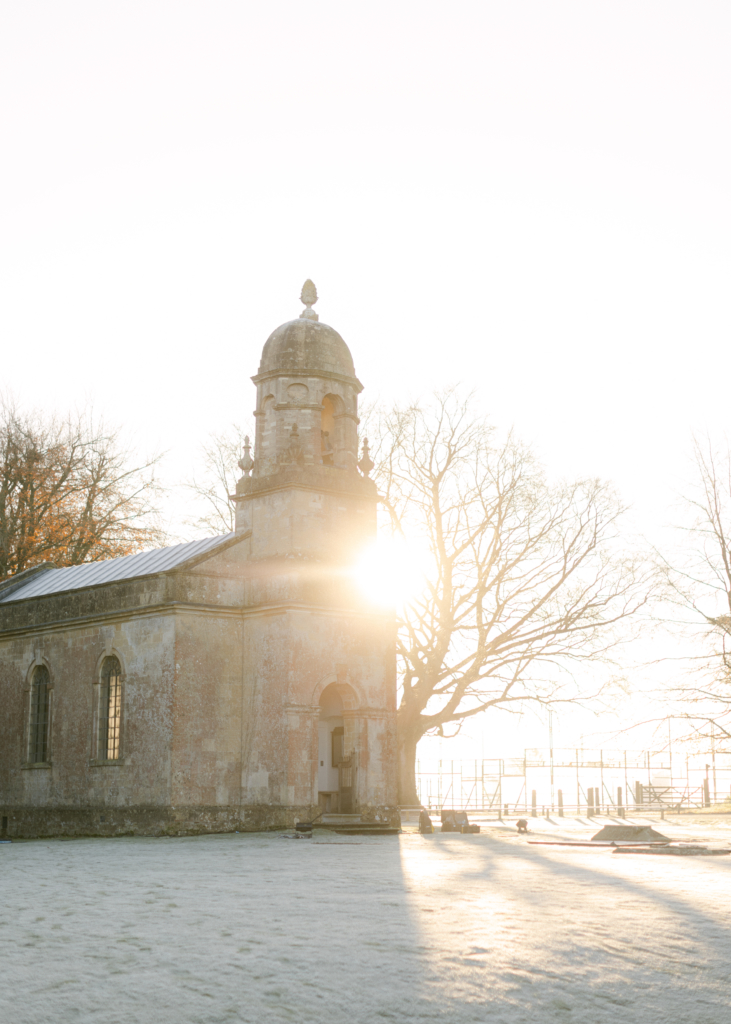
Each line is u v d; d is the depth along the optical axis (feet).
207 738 111.04
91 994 29.73
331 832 108.27
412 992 29.96
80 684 120.26
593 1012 28.27
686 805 200.75
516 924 40.11
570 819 151.53
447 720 151.94
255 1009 28.40
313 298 129.08
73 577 138.62
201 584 113.39
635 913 43.04
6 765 127.65
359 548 119.44
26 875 61.82
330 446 123.24
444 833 111.14
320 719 119.75
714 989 30.42
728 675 141.69
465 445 155.84
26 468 186.19
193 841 98.17
